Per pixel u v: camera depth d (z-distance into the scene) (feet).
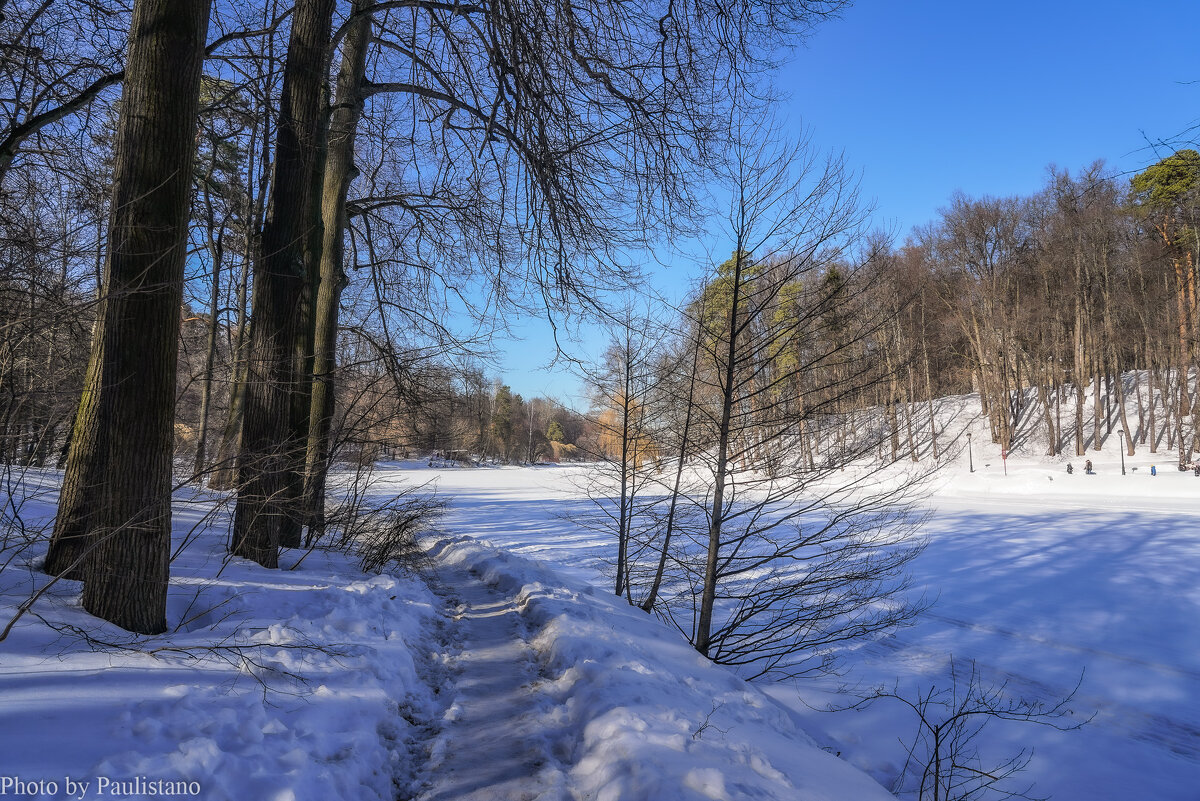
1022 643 34.30
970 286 143.84
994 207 148.87
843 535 25.81
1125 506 90.07
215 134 35.14
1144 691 27.99
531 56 23.45
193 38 15.24
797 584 25.64
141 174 14.61
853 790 13.35
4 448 19.62
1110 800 19.48
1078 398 138.51
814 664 30.48
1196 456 123.85
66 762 8.88
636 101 27.53
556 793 11.13
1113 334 143.02
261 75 29.45
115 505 14.43
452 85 33.09
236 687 12.51
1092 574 48.57
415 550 34.55
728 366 25.08
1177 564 50.55
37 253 18.44
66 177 28.60
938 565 52.80
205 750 9.68
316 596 19.83
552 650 18.44
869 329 23.38
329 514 32.30
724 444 25.46
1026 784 20.47
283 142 24.82
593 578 43.96
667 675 17.53
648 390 32.45
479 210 36.91
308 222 28.76
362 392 29.81
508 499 113.09
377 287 43.01
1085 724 24.71
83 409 16.61
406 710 14.57
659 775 10.75
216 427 47.75
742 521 54.34
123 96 15.02
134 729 10.13
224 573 21.21
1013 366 160.15
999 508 90.12
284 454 22.68
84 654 12.33
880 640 34.63
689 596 33.58
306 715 11.97
